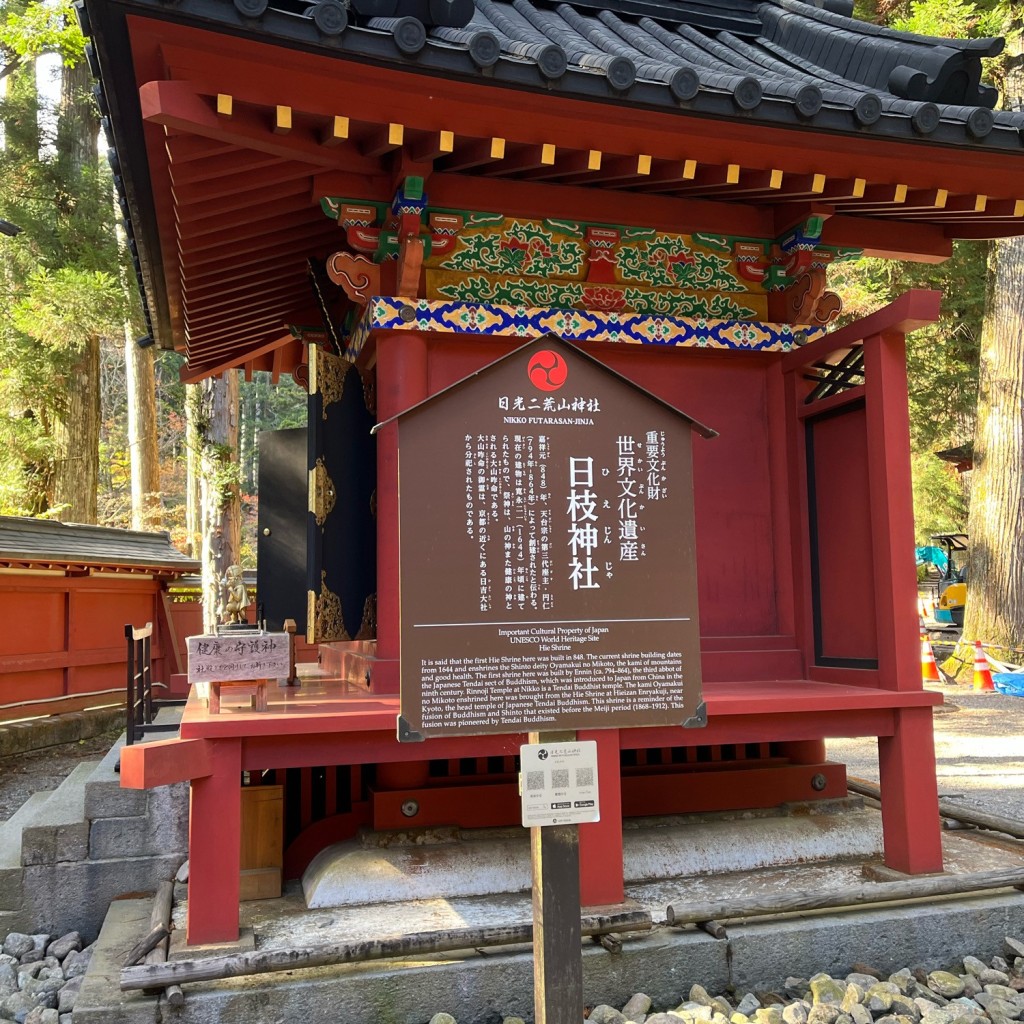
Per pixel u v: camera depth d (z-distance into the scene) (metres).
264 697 3.93
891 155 4.30
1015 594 14.35
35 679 10.20
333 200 4.43
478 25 4.71
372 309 4.53
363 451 4.98
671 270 5.13
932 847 4.27
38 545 10.07
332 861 4.28
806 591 5.03
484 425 2.81
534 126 3.86
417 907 4.02
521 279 4.89
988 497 14.73
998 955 3.99
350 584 4.73
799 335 5.18
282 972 3.42
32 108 14.61
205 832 3.58
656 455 2.93
